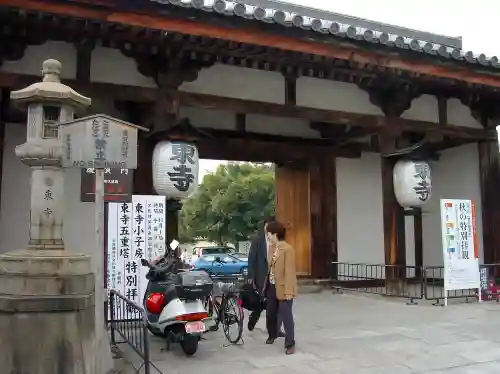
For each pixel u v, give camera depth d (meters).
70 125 4.98
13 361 4.59
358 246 13.91
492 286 11.21
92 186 8.22
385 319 8.99
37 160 5.09
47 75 5.36
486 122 12.57
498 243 12.75
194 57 9.02
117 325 7.22
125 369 5.73
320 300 11.45
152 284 7.06
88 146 5.01
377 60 9.46
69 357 4.70
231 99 9.80
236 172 37.69
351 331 7.94
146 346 5.16
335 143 13.66
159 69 9.09
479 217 13.42
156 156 8.70
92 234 10.10
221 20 7.92
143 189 9.78
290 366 5.93
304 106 10.59
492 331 7.87
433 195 14.78
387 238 11.30
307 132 13.62
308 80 10.72
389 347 6.86
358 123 11.00
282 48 8.58
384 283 13.53
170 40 8.13
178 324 6.40
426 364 6.02
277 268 6.70
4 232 9.59
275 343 7.16
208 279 6.61
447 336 7.52
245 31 8.22
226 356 6.42
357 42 9.03
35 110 5.14
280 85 10.45
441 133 11.89
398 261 11.29
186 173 8.68
